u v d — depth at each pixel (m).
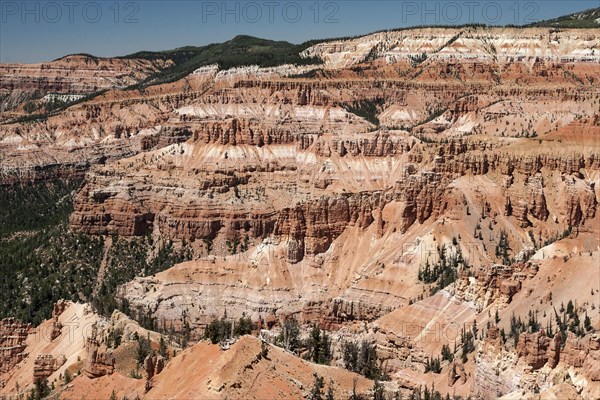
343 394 180.50
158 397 184.75
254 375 173.88
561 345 184.38
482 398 194.62
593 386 172.00
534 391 177.88
